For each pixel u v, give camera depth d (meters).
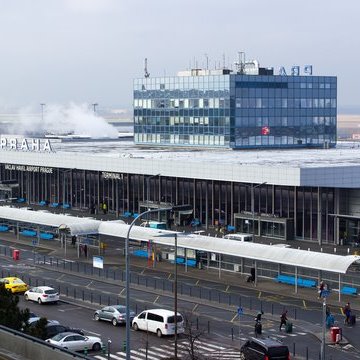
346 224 135.12
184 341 78.06
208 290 103.56
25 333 58.94
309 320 87.00
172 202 163.88
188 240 115.50
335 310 92.69
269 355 68.50
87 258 129.38
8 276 111.62
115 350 74.62
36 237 152.88
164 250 126.75
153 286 106.19
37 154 190.38
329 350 75.56
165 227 148.25
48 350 51.22
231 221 153.12
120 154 180.12
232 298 98.69
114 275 114.12
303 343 77.88
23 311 65.69
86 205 186.12
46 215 142.88
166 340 78.56
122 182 175.88
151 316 81.12
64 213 178.62
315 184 133.62
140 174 166.38
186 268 118.50
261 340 70.69
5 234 157.88
